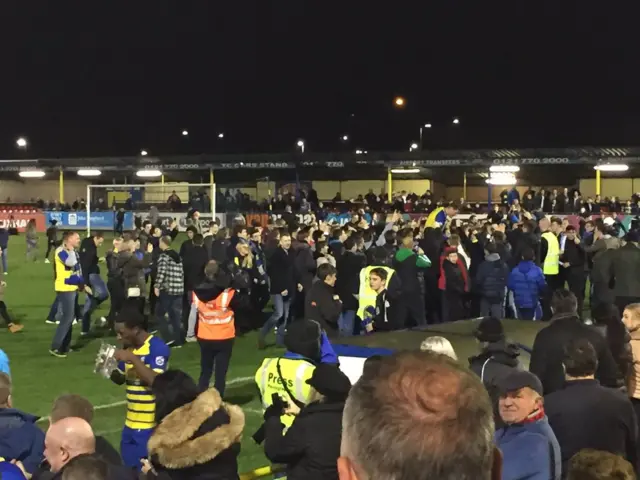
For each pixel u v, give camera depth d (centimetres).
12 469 413
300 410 470
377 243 1614
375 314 1118
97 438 495
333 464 416
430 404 136
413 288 1258
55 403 457
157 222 2480
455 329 941
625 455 483
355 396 142
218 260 1473
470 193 4641
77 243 1265
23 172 4088
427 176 4406
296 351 535
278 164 3666
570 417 475
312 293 1012
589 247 1588
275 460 437
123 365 590
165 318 1335
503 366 547
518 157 3238
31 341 1377
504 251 1404
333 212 3359
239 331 1457
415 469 132
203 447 418
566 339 608
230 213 3105
